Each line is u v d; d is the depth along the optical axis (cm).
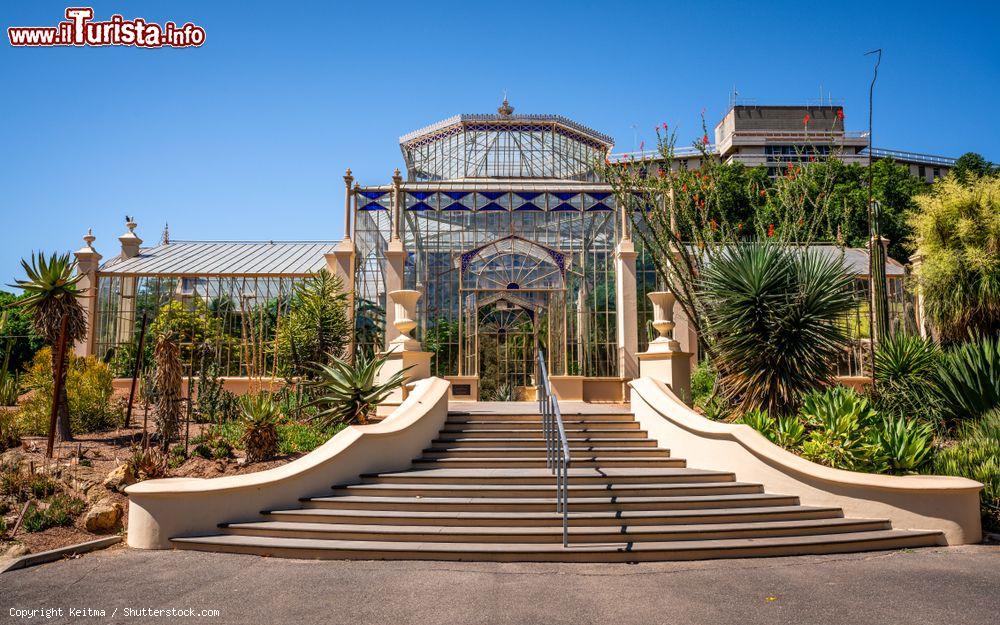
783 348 1123
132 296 2162
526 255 2028
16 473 952
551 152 2405
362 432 942
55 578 676
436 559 728
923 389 1249
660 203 1512
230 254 2422
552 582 645
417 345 1343
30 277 1207
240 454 1069
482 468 989
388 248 2020
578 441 1080
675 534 765
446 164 2419
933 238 1602
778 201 1493
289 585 640
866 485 835
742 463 927
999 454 952
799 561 723
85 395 1325
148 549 788
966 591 616
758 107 7256
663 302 1345
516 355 1994
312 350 1527
